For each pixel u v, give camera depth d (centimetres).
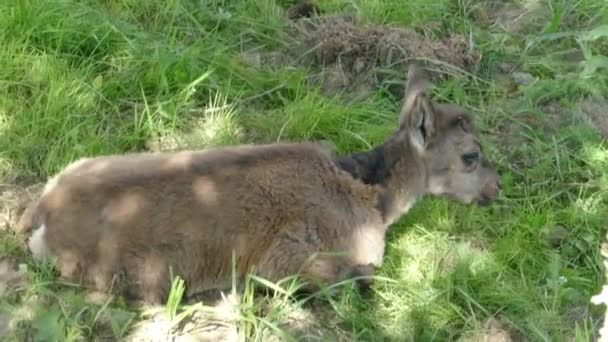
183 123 920
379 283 797
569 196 904
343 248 784
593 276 830
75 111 899
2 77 907
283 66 1018
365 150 912
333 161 797
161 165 758
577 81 1020
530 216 864
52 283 754
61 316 737
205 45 1004
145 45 977
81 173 757
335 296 783
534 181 921
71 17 965
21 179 853
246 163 769
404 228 853
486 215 876
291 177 775
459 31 1091
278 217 767
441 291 787
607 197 901
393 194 810
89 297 752
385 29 1035
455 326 775
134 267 744
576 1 1130
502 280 816
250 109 954
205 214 750
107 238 738
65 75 923
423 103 801
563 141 962
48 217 747
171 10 1024
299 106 939
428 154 817
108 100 920
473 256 831
